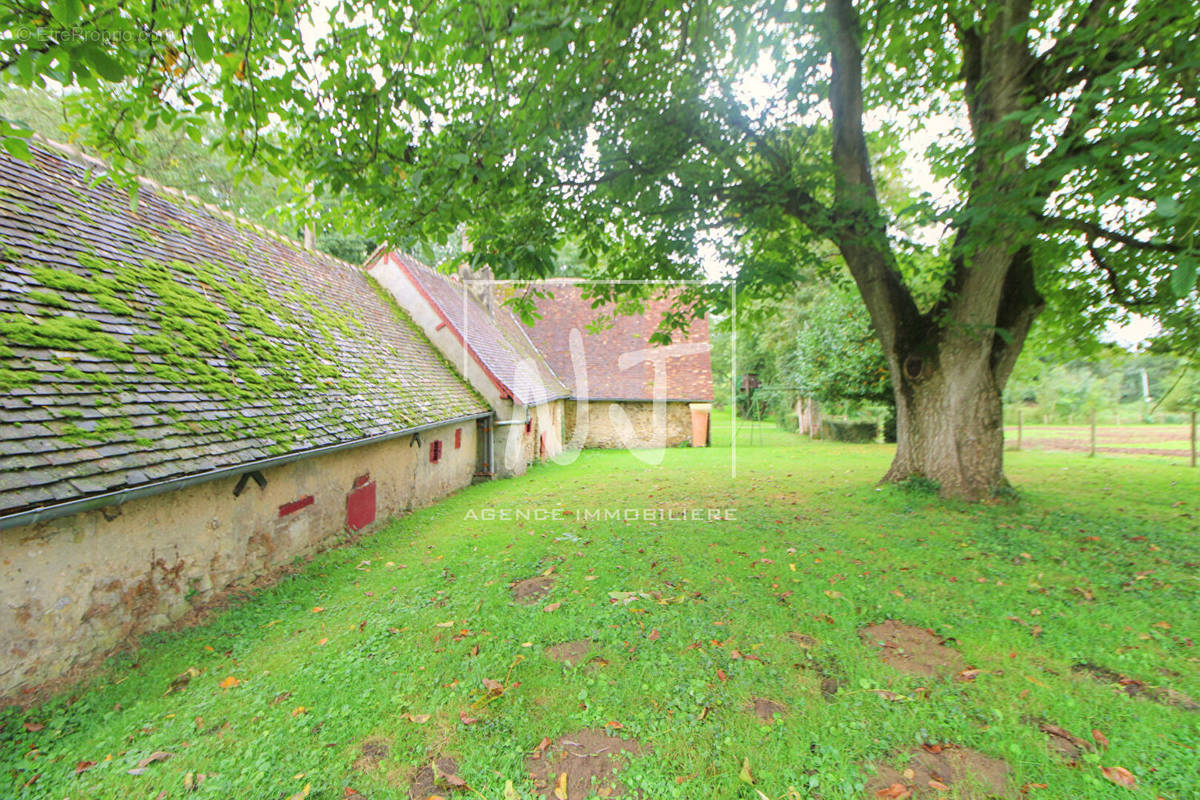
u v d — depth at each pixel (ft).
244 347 19.34
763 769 7.78
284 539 17.60
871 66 24.72
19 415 10.43
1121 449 48.73
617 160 19.13
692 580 15.20
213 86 11.92
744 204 22.41
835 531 19.71
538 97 14.73
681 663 10.66
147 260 18.75
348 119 14.11
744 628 12.10
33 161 17.80
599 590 14.66
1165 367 108.37
